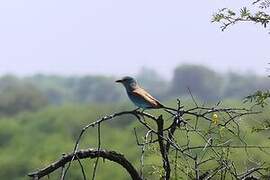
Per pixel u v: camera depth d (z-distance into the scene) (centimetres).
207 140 983
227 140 1005
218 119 975
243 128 1005
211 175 995
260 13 1017
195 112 1008
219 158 988
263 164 1024
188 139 983
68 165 926
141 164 968
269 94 989
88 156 968
